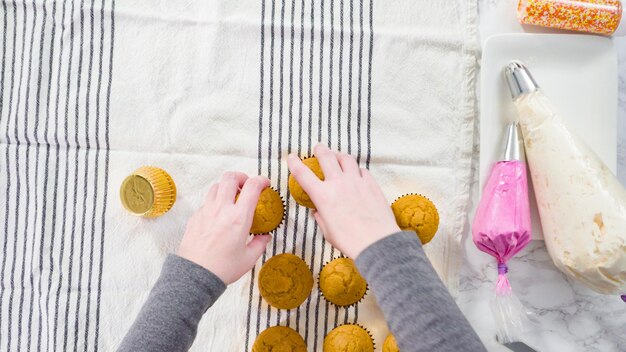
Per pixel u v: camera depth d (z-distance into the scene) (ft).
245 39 2.10
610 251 1.81
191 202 2.08
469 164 2.10
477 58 2.11
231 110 2.09
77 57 2.08
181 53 2.09
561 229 1.90
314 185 1.78
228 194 1.85
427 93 2.11
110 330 2.06
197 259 1.74
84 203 2.07
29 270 2.07
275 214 1.89
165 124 2.09
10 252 2.09
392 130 2.10
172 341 1.61
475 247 2.12
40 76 2.08
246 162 2.09
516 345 2.04
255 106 2.10
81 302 2.06
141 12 2.09
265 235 1.92
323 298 2.07
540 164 1.93
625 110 2.10
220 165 2.08
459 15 2.11
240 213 1.79
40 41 2.08
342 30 2.10
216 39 2.09
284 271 1.85
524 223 1.93
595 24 1.98
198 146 2.09
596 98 2.06
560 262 1.94
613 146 2.06
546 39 2.05
